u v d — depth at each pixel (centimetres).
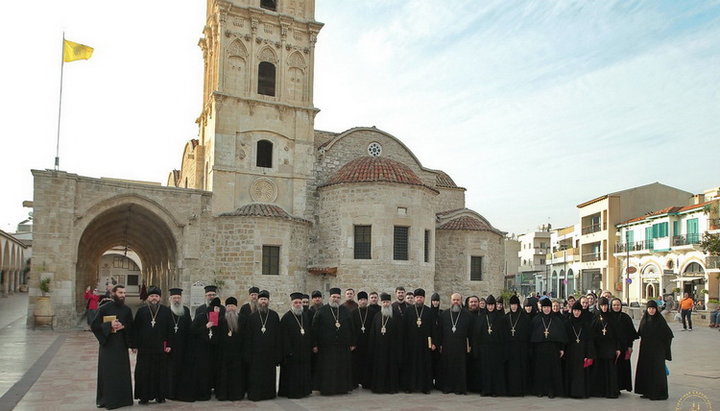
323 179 3578
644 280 5888
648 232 5838
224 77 3369
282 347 1351
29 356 1886
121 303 1243
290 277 3219
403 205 3180
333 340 1380
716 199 4953
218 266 3144
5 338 2370
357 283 3114
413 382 1427
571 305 1552
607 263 6444
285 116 3506
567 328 1430
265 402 1291
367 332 1503
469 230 3722
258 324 1325
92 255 4456
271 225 3156
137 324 1265
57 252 2762
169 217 3072
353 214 3186
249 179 3359
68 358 1855
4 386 1399
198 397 1292
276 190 3419
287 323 1353
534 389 1425
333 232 3284
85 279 4247
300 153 3500
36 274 2719
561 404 1318
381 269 3094
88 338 2417
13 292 7188
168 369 1283
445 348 1441
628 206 6475
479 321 1444
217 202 3225
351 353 1470
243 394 1326
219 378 1311
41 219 2745
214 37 3575
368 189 3162
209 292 1356
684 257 5294
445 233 3734
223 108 3331
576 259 7456
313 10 3684
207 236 3164
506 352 1422
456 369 1430
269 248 3170
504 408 1262
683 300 3197
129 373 1240
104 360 1212
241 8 3431
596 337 1423
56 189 2783
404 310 1480
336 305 1405
